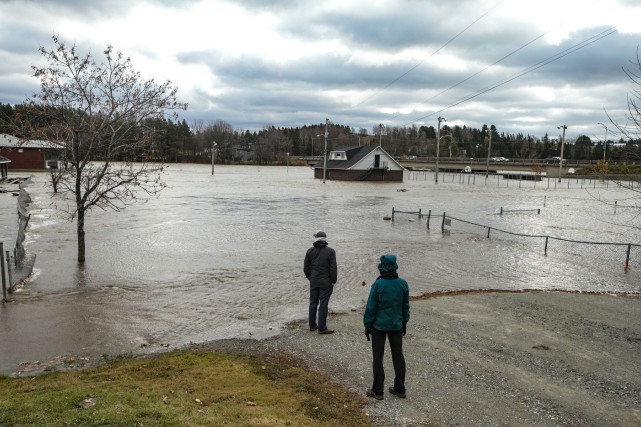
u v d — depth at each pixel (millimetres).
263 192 51250
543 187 73125
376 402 7066
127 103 16516
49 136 16234
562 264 19578
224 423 5895
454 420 6613
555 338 10320
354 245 22297
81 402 6480
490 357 9102
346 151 83562
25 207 30141
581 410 7047
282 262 18391
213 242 22203
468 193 57562
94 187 16688
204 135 168625
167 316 11938
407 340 9984
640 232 28406
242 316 12016
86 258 18172
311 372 8305
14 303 12625
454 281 16453
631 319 11953
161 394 6906
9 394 6984
